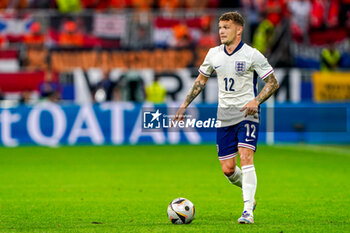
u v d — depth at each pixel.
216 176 37.03
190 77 61.56
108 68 63.72
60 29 64.38
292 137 61.66
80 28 64.62
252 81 20.44
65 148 56.25
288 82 62.00
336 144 60.88
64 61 63.69
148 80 61.38
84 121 59.66
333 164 43.72
